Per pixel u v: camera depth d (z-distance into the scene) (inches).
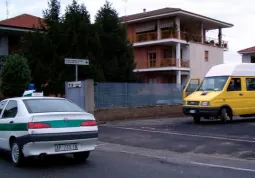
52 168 301.3
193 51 1593.3
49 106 327.6
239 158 356.2
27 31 844.0
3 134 334.6
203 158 356.8
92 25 806.5
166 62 1542.8
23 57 712.4
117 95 750.5
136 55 1663.4
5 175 275.1
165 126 629.6
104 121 705.0
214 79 692.1
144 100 818.8
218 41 1780.3
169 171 290.5
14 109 331.9
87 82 671.8
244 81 689.6
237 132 528.4
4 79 683.4
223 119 653.3
